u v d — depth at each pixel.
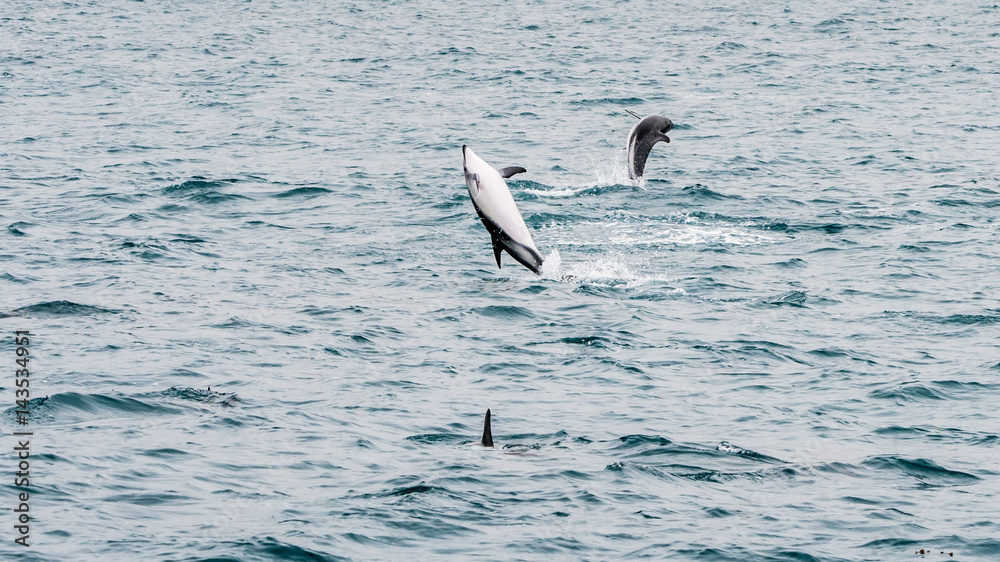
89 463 33.53
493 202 48.53
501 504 31.53
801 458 35.47
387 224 71.06
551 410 39.84
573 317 51.62
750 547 29.20
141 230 68.69
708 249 64.69
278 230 69.50
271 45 178.38
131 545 28.41
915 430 38.03
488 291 55.78
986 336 48.53
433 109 121.12
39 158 92.50
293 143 101.38
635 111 119.75
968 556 28.84
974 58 156.75
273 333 48.47
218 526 29.64
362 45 177.88
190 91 133.38
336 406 39.66
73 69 150.00
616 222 71.56
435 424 38.19
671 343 47.88
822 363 45.41
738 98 127.56
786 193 79.94
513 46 175.38
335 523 29.97
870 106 120.31
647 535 29.83
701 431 37.88
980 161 90.56
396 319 51.03
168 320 49.94
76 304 51.91
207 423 37.44
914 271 59.47
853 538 29.86
